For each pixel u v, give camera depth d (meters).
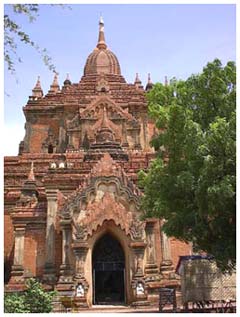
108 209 27.05
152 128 44.44
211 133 16.47
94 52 53.44
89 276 26.05
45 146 44.09
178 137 18.45
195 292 20.80
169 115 18.45
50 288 26.30
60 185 30.77
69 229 27.62
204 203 16.23
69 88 47.62
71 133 41.66
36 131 44.81
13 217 29.80
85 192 28.31
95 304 26.58
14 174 36.06
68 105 44.34
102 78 45.97
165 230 18.50
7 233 32.44
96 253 27.72
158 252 28.58
